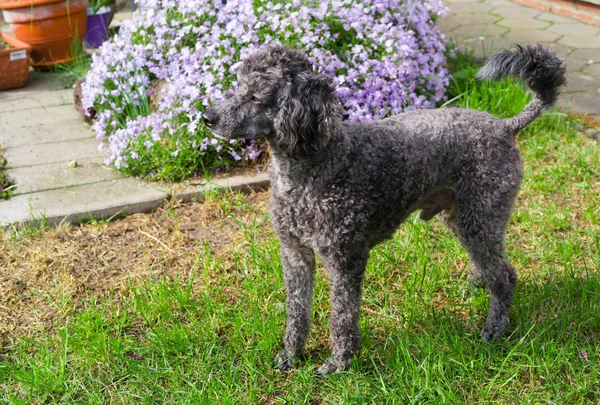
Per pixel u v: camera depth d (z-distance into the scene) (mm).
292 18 5023
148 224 4621
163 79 5578
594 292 3654
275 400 3188
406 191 3170
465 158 3277
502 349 3424
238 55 5082
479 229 3361
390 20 5555
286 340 3381
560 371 3264
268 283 3912
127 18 8625
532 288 3818
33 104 6445
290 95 2834
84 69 6977
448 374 3234
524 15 8586
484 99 5605
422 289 3889
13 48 6871
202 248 4355
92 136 5758
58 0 6980
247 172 5102
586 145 5379
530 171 5027
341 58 5219
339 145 2980
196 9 5207
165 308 3703
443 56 5898
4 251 4305
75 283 4016
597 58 7062
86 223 4625
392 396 3086
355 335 3262
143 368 3303
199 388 3217
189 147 5004
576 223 4488
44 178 5051
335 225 3010
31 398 3174
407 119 3287
